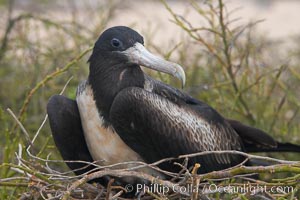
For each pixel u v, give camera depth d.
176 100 11.56
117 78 11.34
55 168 13.34
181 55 14.77
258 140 11.98
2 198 11.30
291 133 14.15
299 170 10.02
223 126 11.85
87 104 11.32
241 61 13.64
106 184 11.17
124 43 11.38
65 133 11.33
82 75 14.49
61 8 18.14
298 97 15.05
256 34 18.73
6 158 11.98
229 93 14.15
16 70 15.18
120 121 11.02
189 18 20.73
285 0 26.02
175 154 11.33
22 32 16.20
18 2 18.08
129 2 17.78
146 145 11.20
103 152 11.30
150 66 11.27
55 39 15.71
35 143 13.48
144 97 11.08
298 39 17.45
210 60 14.48
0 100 14.90
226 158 11.77
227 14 15.78
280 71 13.63
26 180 10.97
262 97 13.80
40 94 14.28
